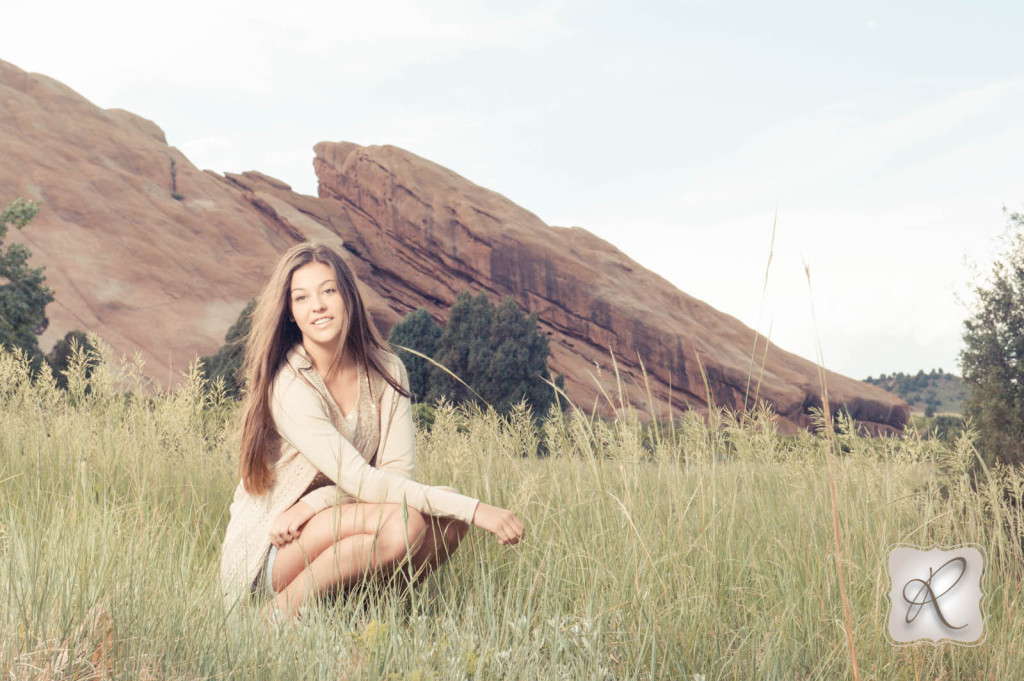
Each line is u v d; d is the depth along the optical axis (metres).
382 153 70.06
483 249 64.19
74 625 1.66
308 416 2.58
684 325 62.09
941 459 3.42
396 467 2.79
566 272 62.38
